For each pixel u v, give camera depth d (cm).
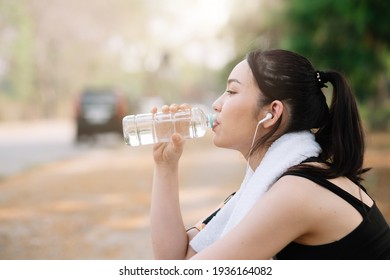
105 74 7138
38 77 5678
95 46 6053
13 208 890
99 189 1094
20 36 5244
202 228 271
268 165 225
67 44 5822
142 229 736
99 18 5541
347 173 223
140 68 7088
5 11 4991
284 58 229
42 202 946
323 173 211
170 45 6297
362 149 233
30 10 5175
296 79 227
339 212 206
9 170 1397
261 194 221
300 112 229
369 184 1028
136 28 5947
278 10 1759
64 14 5300
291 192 205
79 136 2259
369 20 1179
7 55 5406
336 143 230
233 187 1089
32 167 1470
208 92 10300
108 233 713
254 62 231
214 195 992
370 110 2594
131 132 299
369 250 210
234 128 234
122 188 1106
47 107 5744
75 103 2236
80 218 810
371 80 1791
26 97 5622
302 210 204
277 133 232
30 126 4031
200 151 2030
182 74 10300
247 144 238
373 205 223
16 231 727
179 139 260
